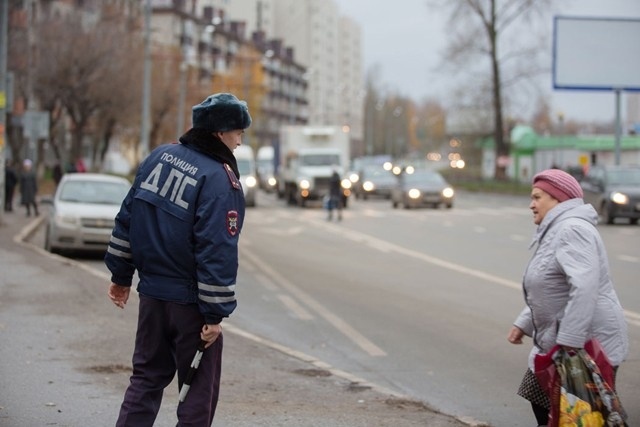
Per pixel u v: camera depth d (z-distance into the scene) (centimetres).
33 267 1919
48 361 1055
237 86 10675
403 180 5359
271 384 1027
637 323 1444
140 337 601
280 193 6575
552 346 647
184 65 7294
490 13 7675
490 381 1093
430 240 3117
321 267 2319
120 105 6206
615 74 5203
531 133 9312
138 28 6819
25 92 5672
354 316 1566
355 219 4300
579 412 605
